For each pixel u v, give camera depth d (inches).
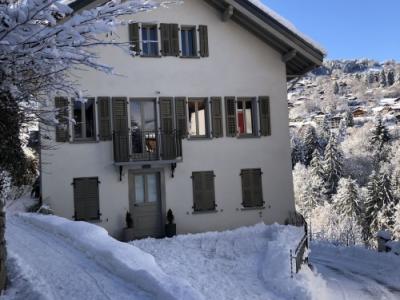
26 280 302.7
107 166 693.3
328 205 2431.1
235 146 749.3
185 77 730.8
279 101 771.4
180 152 714.2
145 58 714.2
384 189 2123.5
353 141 3801.7
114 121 695.7
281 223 761.0
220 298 411.5
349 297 501.4
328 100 6215.6
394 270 629.0
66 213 674.2
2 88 236.4
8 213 663.8
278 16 733.3
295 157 3280.0
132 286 317.7
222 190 738.8
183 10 735.1
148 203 714.8
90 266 367.2
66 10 230.7
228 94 748.6
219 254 611.8
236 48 756.6
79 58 242.5
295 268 503.8
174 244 652.7
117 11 242.5
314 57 741.9
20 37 220.5
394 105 5807.1
